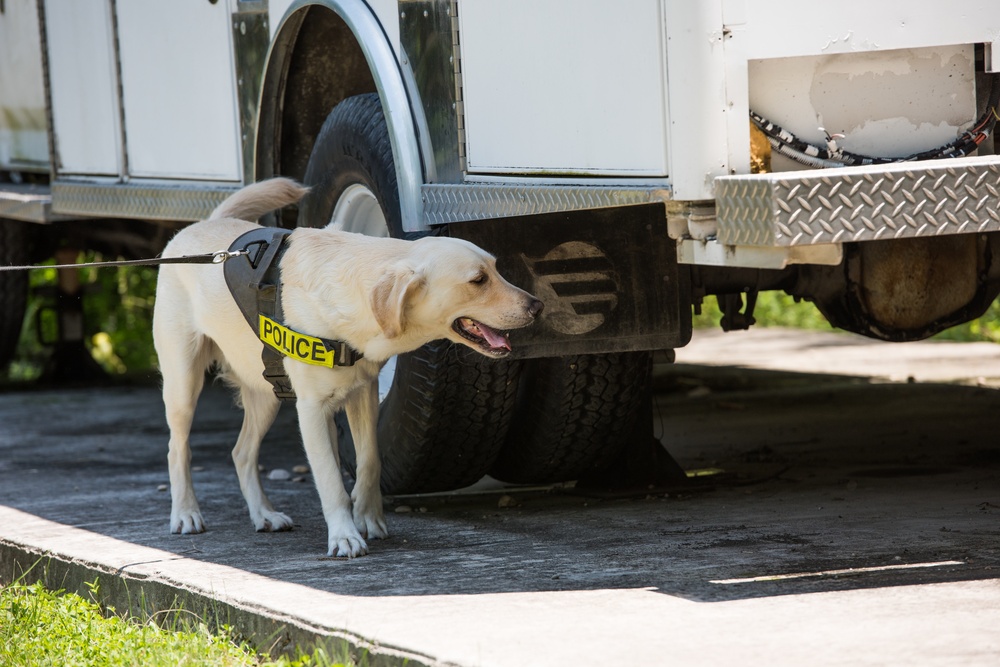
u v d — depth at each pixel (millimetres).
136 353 18266
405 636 4422
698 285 6785
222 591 5281
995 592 4676
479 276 5512
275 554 6047
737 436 9422
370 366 6047
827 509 6480
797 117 5242
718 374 13453
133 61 8750
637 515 6566
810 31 5066
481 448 6754
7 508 7594
